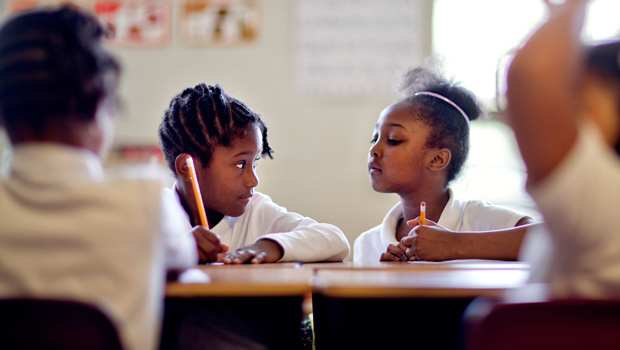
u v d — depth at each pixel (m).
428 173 1.62
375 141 1.67
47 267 0.73
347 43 3.08
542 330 0.64
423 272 0.96
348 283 0.76
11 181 0.75
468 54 3.03
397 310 1.12
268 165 3.07
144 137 3.06
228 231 1.52
